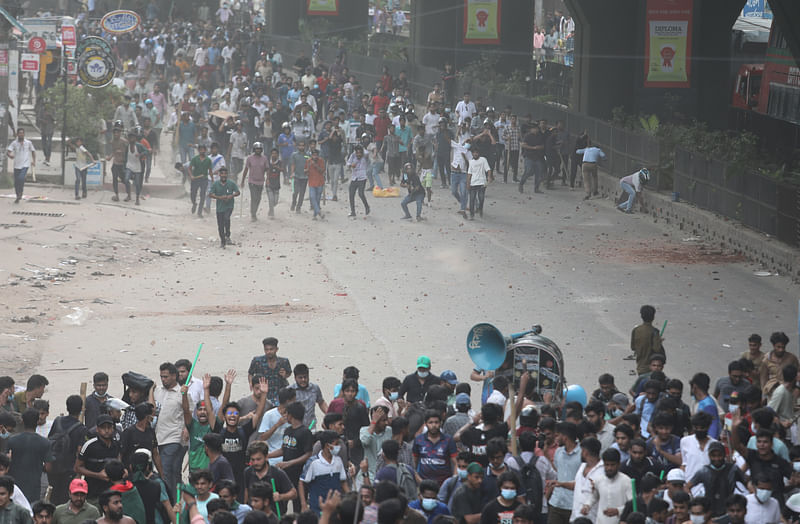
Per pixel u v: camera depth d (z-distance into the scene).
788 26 65.81
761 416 22.56
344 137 82.38
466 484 20.41
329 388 34.97
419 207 66.94
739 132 86.50
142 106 83.25
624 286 51.16
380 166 75.69
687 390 35.69
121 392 34.19
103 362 37.78
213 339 41.22
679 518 19.70
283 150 78.12
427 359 27.84
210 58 112.56
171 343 40.53
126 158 67.56
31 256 52.66
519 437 22.34
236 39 124.75
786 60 82.75
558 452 22.25
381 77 102.62
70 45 82.62
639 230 65.88
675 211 67.38
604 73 88.19
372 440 23.73
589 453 21.06
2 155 70.00
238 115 82.88
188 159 76.94
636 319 45.03
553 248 59.97
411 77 108.81
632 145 75.12
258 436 24.77
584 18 87.62
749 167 60.62
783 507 21.39
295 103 92.69
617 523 20.53
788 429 26.28
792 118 81.44
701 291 50.28
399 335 42.22
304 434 23.45
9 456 22.17
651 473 20.59
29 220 60.00
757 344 30.52
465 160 68.56
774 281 52.66
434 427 22.48
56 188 70.56
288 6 136.00
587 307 47.06
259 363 28.14
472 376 28.05
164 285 50.34
